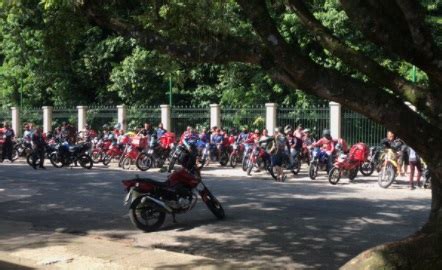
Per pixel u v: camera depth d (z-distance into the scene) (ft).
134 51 103.40
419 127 16.33
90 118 97.60
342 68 68.74
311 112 77.97
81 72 114.21
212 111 85.51
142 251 27.02
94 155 75.61
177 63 32.68
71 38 30.86
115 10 24.99
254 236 30.91
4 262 24.90
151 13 24.59
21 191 47.80
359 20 16.75
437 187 17.11
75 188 49.37
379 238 30.12
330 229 32.37
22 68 112.16
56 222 35.32
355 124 75.51
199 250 28.25
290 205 40.42
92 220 35.86
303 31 80.48
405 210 38.58
